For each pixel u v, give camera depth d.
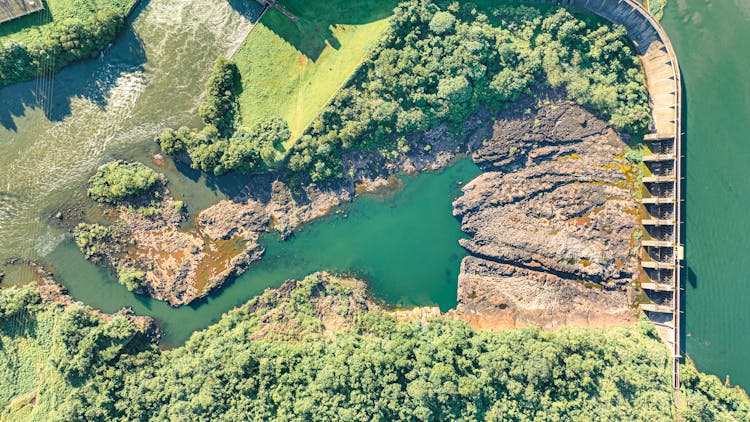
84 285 81.38
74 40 77.94
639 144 81.19
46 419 73.56
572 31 78.06
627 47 80.06
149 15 81.31
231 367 73.56
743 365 80.69
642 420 72.50
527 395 71.62
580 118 81.50
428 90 80.81
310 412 71.06
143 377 76.25
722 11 80.75
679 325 79.81
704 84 81.56
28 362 76.31
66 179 81.31
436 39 78.19
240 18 81.38
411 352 75.44
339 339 78.81
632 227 80.69
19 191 80.94
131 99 81.94
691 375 77.75
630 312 80.81
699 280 81.69
